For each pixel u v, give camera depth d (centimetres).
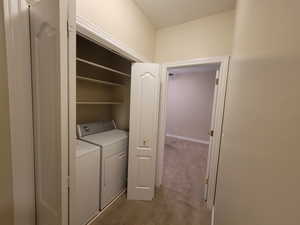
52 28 62
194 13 176
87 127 198
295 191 20
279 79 28
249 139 46
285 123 25
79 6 105
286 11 27
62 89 62
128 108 234
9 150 79
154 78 183
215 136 180
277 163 27
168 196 205
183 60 197
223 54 172
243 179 50
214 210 161
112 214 169
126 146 204
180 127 517
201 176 263
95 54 212
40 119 78
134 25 167
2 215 81
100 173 164
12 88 76
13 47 74
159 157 222
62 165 67
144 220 163
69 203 71
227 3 156
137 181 194
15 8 73
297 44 21
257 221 35
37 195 88
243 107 60
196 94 480
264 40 40
